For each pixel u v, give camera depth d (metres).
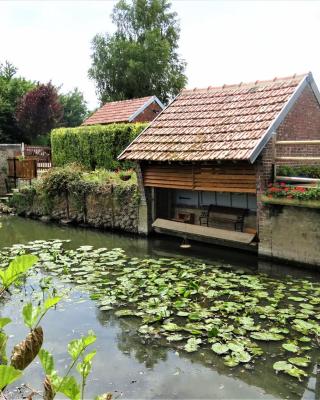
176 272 9.01
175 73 41.88
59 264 9.91
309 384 4.67
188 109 13.02
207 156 10.11
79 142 20.39
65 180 15.88
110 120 23.22
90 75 41.12
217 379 4.80
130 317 6.66
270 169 9.82
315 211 8.83
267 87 11.67
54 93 35.69
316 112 11.43
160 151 11.60
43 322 6.53
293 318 6.43
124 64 39.84
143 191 12.74
